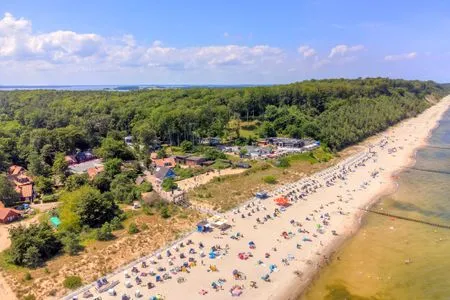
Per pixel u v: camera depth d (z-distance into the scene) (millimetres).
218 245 81438
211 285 66250
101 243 80500
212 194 113438
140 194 108062
